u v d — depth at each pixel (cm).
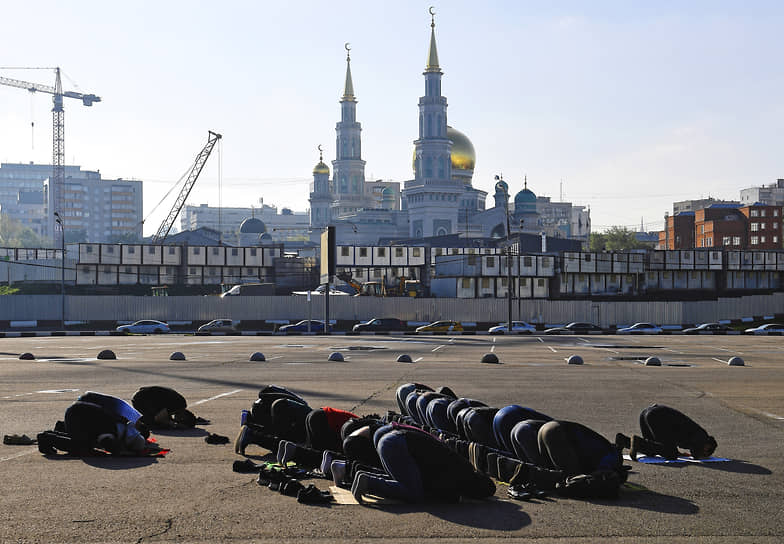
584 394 1858
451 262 9338
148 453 1089
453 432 1050
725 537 710
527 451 898
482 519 762
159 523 747
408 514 782
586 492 843
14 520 757
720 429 1352
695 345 4412
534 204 19925
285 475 914
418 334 5994
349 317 7288
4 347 3938
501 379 2250
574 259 8925
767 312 8156
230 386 2014
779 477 964
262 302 7375
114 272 9394
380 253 10012
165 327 6381
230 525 740
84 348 3850
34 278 9300
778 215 16025
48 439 1089
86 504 820
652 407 1091
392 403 1658
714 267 9425
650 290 9212
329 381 2152
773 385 2114
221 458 1070
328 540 695
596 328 6644
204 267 9812
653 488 903
